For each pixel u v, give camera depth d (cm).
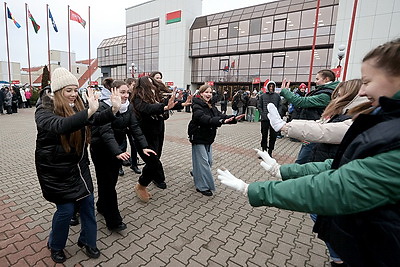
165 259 229
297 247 254
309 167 141
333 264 218
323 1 2119
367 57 93
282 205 96
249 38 2564
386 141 79
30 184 402
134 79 410
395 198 80
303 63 2323
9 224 279
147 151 279
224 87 2909
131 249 242
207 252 241
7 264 215
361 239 94
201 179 373
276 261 232
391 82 85
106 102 245
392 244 83
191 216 311
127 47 3544
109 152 240
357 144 91
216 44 2794
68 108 183
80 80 4603
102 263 221
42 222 284
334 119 211
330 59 2161
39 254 229
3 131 913
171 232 274
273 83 576
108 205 257
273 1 2489
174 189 392
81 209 218
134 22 3381
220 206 341
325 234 118
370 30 1653
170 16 2994
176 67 3039
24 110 1770
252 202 103
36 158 185
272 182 102
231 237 269
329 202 86
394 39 91
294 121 180
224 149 685
